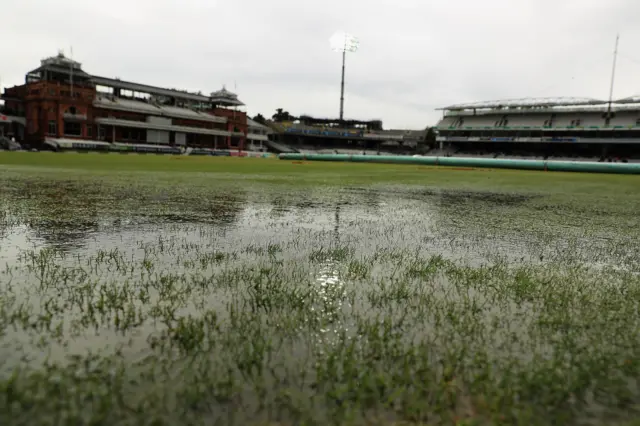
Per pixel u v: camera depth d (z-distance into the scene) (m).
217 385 1.60
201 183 12.27
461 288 2.91
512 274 3.35
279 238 4.61
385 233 5.14
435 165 39.78
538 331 2.21
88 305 2.40
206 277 3.02
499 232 5.48
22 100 70.00
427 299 2.65
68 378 1.64
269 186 11.88
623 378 1.77
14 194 8.29
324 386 1.61
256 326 2.16
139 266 3.30
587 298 2.79
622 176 27.41
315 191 10.80
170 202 7.62
